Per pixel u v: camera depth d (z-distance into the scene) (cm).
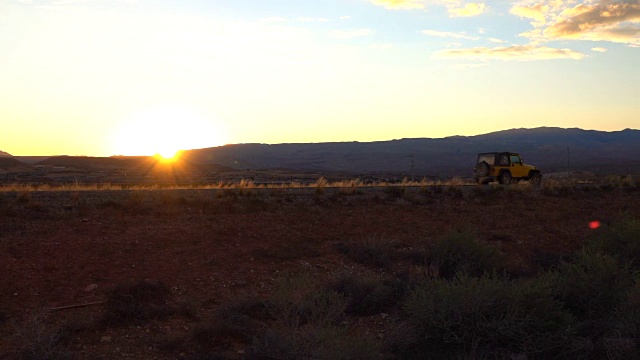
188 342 877
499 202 2303
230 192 2050
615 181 3378
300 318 949
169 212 1616
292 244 1460
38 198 1733
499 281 946
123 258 1216
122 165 14200
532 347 838
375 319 1035
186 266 1222
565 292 1022
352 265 1372
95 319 927
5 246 1190
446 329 862
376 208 1970
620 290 987
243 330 916
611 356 794
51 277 1081
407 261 1428
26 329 830
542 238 1780
